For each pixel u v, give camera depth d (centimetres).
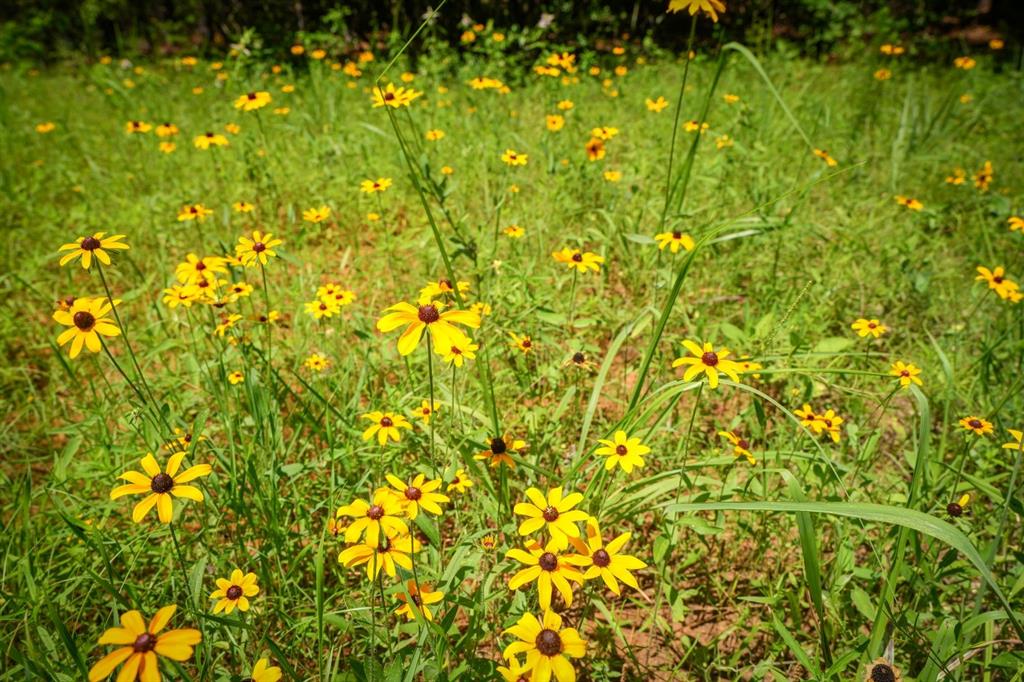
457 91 242
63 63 415
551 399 99
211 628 65
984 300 114
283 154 182
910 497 63
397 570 64
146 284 103
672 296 69
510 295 107
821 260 131
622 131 198
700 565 81
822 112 190
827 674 61
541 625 54
